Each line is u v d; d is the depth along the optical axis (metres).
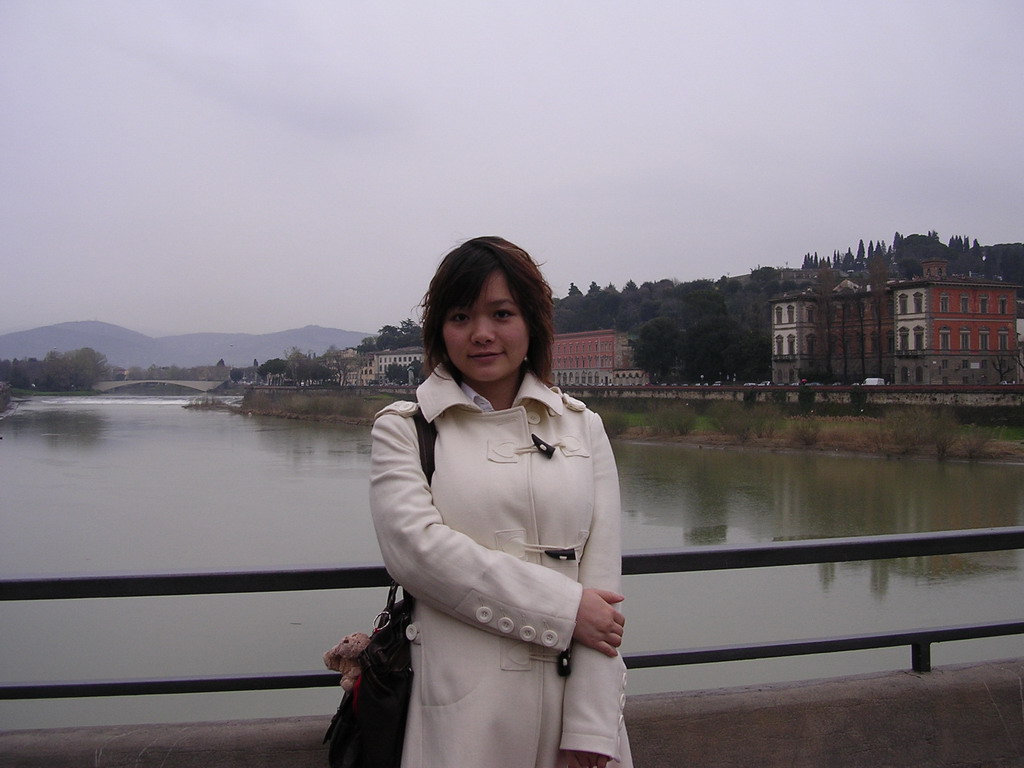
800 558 2.50
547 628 1.57
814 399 52.81
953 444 37.62
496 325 1.75
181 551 18.47
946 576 13.85
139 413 92.06
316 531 20.47
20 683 2.33
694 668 9.83
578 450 1.78
